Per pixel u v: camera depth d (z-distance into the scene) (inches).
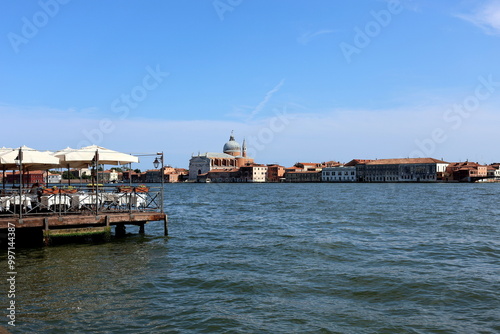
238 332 512.4
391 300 629.0
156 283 718.5
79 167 1269.7
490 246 1053.8
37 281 726.5
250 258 924.0
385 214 1956.2
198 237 1237.7
